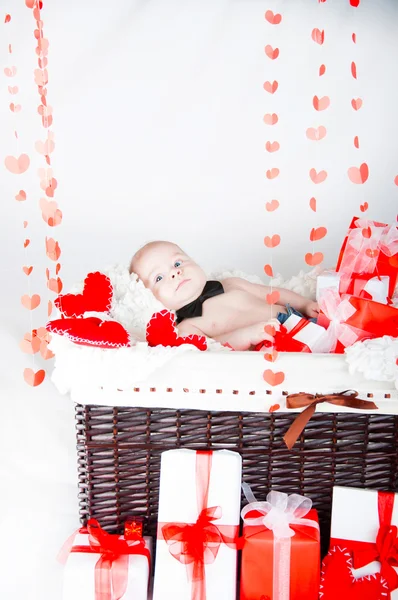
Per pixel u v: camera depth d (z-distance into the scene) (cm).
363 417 131
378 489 137
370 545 129
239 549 129
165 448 136
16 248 252
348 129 235
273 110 235
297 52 228
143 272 169
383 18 222
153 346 134
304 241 244
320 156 239
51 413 190
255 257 243
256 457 135
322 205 243
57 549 150
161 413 134
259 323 156
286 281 191
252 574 126
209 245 246
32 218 251
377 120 233
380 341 125
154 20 228
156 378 129
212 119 240
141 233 250
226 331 169
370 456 134
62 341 130
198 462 130
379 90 230
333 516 130
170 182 248
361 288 148
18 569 145
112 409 134
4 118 239
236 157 243
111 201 250
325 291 150
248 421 133
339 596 123
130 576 127
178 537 128
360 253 150
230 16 226
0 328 220
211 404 131
